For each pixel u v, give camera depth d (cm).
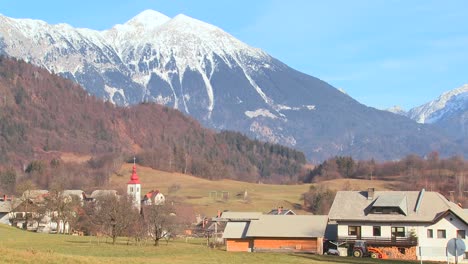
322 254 10350
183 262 7088
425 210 10694
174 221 12756
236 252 9881
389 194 11094
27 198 17975
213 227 15888
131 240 13025
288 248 11169
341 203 11181
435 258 9931
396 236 10588
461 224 10362
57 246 10519
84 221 16450
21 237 12900
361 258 8888
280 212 17138
